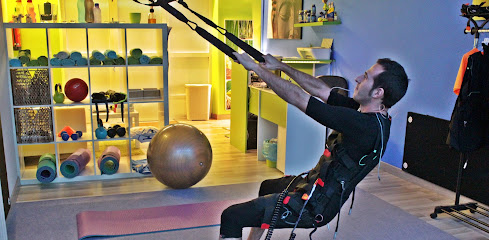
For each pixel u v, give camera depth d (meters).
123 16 7.16
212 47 8.09
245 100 5.75
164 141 4.02
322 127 4.77
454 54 3.77
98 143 5.81
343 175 1.97
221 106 8.16
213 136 6.82
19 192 4.12
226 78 8.06
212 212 3.62
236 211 2.03
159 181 4.16
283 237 3.14
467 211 3.58
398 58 4.43
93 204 3.78
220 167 5.13
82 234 3.11
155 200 3.90
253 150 5.99
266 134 5.48
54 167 4.40
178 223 3.37
